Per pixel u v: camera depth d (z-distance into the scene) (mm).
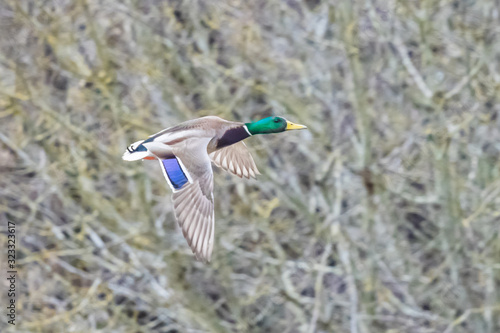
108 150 15602
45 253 15359
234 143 9000
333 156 15859
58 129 16031
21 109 15688
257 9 16703
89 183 15766
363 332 15617
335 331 16234
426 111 16234
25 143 15898
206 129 8648
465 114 16266
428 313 16703
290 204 15914
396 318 15773
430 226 18812
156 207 16828
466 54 16688
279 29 16891
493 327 16484
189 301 15609
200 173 8039
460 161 17453
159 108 16359
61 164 15664
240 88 16062
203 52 16734
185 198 7871
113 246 16844
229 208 16656
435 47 17500
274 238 15875
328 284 17766
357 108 15812
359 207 16219
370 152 15773
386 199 15984
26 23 15906
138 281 16438
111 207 15742
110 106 15578
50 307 16469
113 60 16266
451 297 16516
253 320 17375
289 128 9031
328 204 16594
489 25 16672
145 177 15734
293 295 15523
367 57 16859
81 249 15344
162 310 15555
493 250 16656
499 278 16562
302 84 17594
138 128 15695
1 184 16047
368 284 15641
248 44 16391
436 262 18266
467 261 16797
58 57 15836
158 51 16375
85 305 15086
